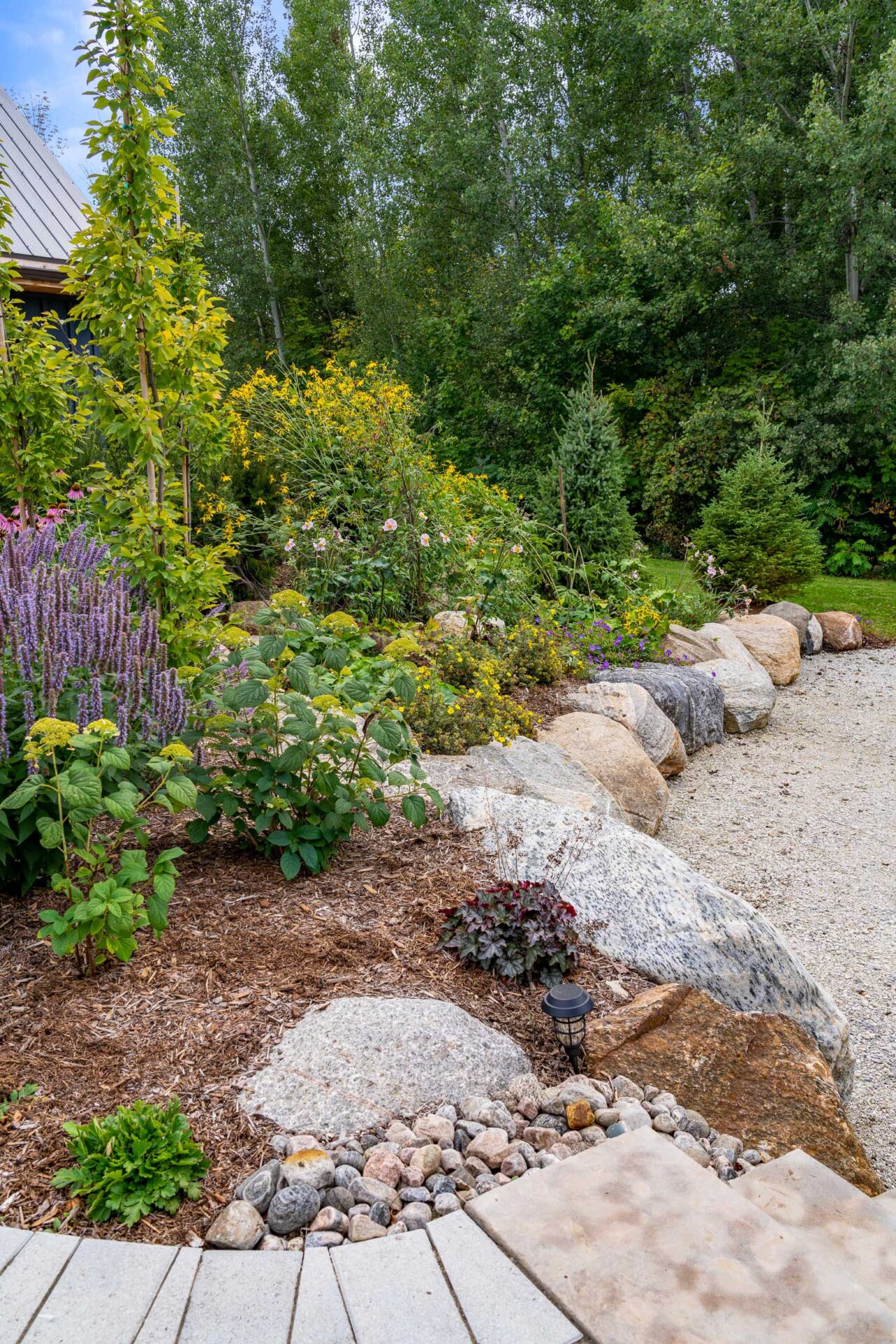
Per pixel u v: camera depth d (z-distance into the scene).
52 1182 1.86
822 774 6.64
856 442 15.18
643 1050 2.60
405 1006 2.49
